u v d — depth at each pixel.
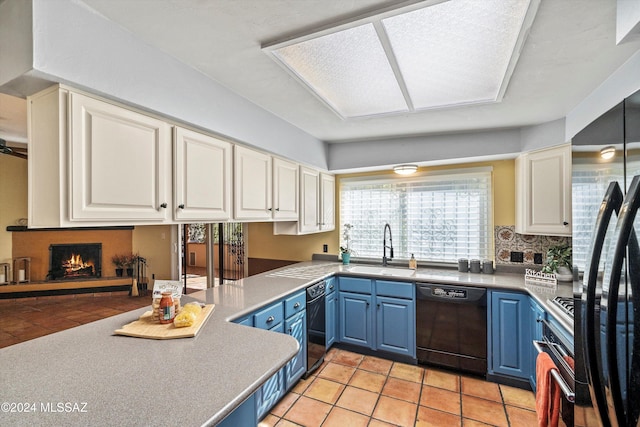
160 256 5.33
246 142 2.08
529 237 2.80
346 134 2.94
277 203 2.52
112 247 5.33
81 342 1.28
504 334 2.32
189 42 1.42
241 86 1.88
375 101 2.13
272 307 2.01
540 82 1.77
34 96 1.20
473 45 1.40
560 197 2.31
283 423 1.89
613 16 1.18
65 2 1.11
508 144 2.65
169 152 1.56
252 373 1.04
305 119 2.50
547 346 1.56
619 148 0.76
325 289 2.74
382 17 1.19
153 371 1.04
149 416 0.82
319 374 2.49
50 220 1.14
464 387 2.30
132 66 1.34
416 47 1.42
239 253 4.21
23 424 0.78
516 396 2.17
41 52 1.04
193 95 1.65
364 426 1.86
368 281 2.82
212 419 0.82
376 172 3.48
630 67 1.50
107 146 1.28
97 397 0.90
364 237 3.56
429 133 2.86
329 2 1.14
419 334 2.62
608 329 0.74
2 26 1.11
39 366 1.08
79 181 1.17
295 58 1.56
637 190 0.67
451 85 1.83
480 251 3.01
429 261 3.21
